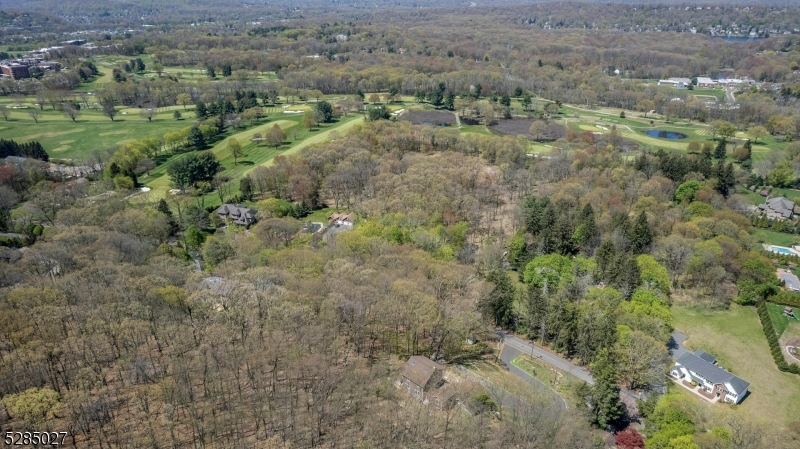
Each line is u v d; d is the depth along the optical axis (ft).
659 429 311.06
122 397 288.51
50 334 309.83
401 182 648.38
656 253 511.40
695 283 509.35
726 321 457.27
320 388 302.45
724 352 417.49
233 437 279.28
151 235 556.10
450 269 432.25
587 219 549.54
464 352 393.91
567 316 399.85
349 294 361.10
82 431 263.29
